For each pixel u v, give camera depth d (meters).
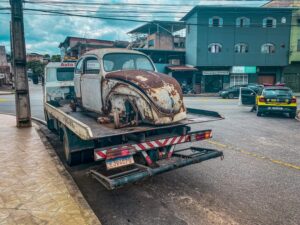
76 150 5.92
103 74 5.98
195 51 37.16
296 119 13.98
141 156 4.80
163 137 4.98
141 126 5.04
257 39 37.66
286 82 39.59
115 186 3.93
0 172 5.60
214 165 6.32
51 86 10.17
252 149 7.80
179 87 5.55
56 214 3.91
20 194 4.57
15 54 10.33
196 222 3.81
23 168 5.85
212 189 4.95
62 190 4.74
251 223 3.78
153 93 4.99
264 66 38.38
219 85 38.53
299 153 7.41
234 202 4.43
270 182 5.29
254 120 13.53
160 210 4.18
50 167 5.93
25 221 3.71
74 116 6.77
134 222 3.84
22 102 10.63
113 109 5.65
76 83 7.55
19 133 9.49
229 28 37.03
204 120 5.62
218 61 37.34
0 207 4.11
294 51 38.16
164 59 41.19
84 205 4.25
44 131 10.26
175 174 5.73
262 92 14.86
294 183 5.25
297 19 37.56
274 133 10.23
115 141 4.96
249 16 37.12
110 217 3.99
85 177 5.60
